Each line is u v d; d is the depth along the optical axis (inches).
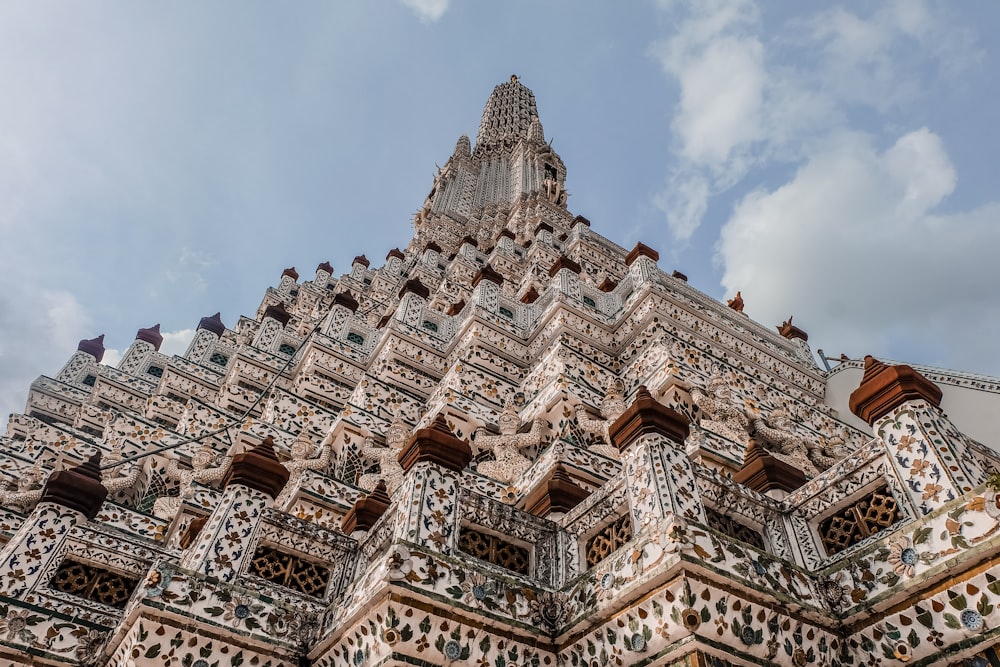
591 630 198.1
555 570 236.5
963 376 527.8
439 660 189.2
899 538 192.9
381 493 294.4
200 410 517.0
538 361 552.4
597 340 555.8
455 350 603.5
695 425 369.4
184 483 398.9
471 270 995.3
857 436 486.3
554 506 274.8
